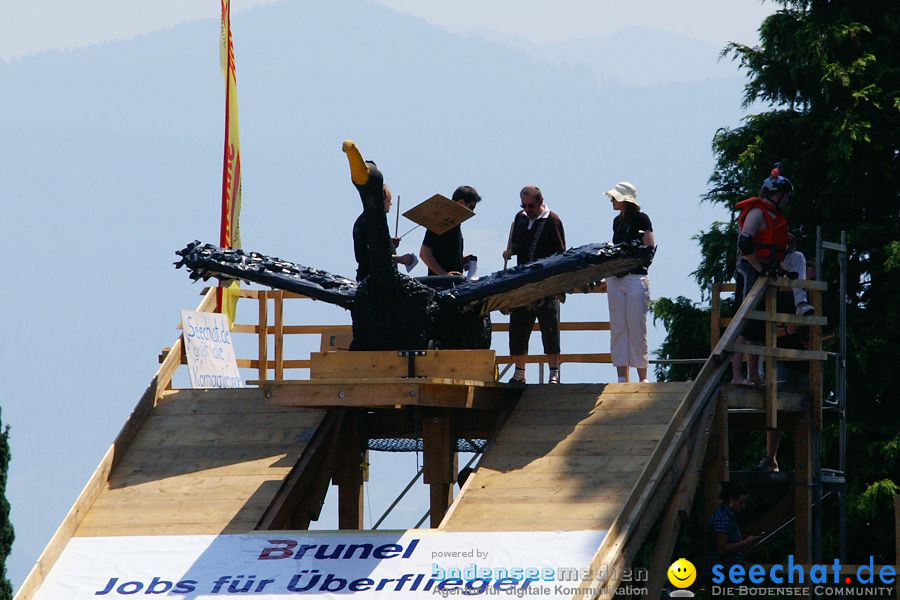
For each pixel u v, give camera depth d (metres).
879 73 71.81
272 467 45.66
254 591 41.50
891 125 71.62
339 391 44.00
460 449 54.16
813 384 47.91
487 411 46.97
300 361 53.75
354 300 45.59
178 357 50.25
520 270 44.94
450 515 42.31
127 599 41.91
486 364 43.81
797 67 72.88
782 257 45.56
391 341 45.12
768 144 73.56
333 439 46.91
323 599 40.84
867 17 74.44
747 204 45.66
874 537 68.06
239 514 44.12
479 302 45.56
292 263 47.84
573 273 44.34
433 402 43.34
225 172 55.41
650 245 45.50
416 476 47.53
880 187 72.44
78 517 44.66
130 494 45.56
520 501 42.25
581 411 44.84
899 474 68.25
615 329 47.56
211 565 42.56
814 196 72.62
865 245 70.75
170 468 46.31
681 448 42.91
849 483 67.38
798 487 47.94
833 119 71.44
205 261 46.56
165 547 43.44
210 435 47.34
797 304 46.50
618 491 41.72
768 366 45.62
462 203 47.81
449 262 48.62
